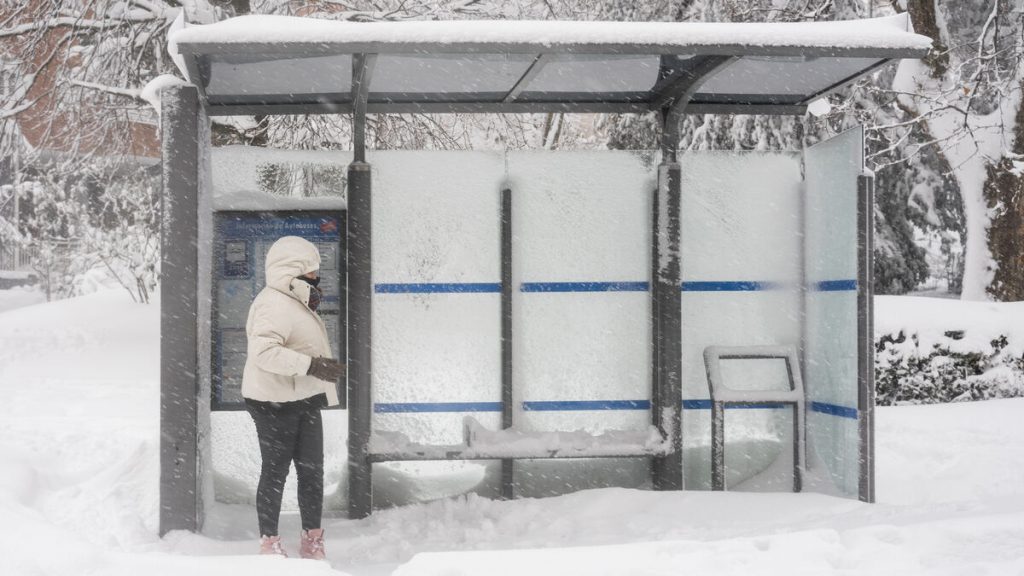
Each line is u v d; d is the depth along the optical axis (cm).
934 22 1445
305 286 533
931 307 1181
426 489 675
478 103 694
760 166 707
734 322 702
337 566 514
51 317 2089
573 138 1856
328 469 656
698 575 399
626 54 579
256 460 655
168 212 555
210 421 641
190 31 521
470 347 680
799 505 602
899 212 1625
